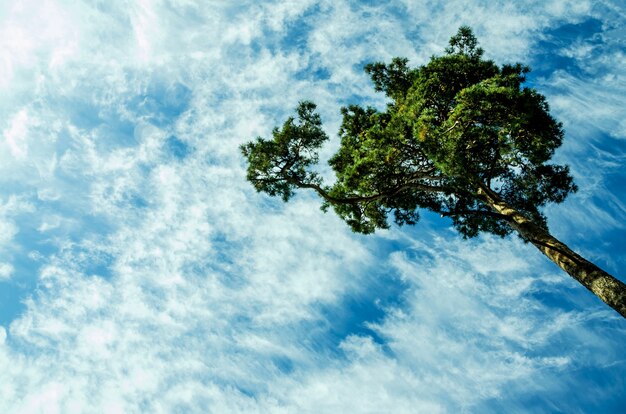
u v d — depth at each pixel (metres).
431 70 10.09
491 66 10.09
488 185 10.03
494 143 8.98
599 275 6.74
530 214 11.62
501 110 7.98
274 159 11.18
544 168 11.14
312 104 11.23
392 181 10.38
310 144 11.25
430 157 8.49
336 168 12.47
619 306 6.23
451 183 9.39
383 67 12.13
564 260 7.43
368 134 9.58
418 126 8.46
